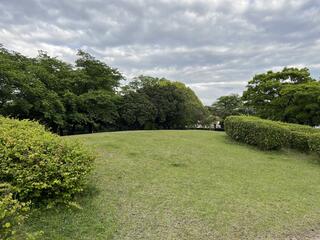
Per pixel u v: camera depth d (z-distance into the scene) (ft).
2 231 6.85
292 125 31.22
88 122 64.59
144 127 79.41
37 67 55.31
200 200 13.03
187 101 91.50
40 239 8.77
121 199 12.50
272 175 18.62
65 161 11.16
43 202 10.72
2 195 9.31
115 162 18.21
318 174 19.98
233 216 11.55
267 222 11.23
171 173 17.01
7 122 15.58
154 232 9.86
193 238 9.62
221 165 20.01
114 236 9.39
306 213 12.40
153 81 92.89
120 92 78.38
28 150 10.73
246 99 64.03
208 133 35.65
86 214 10.73
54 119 54.08
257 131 26.99
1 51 53.52
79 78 62.69
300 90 51.37
